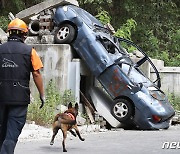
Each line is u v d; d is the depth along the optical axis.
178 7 35.75
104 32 18.69
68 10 18.61
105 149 10.91
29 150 10.48
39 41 19.34
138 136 14.28
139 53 23.22
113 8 33.66
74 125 10.67
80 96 18.53
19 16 20.44
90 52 17.83
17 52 7.19
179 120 20.05
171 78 23.92
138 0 34.19
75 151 10.48
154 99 17.02
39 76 7.30
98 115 17.72
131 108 16.94
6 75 7.13
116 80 17.28
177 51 34.00
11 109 7.15
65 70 18.39
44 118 15.48
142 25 33.72
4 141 7.11
